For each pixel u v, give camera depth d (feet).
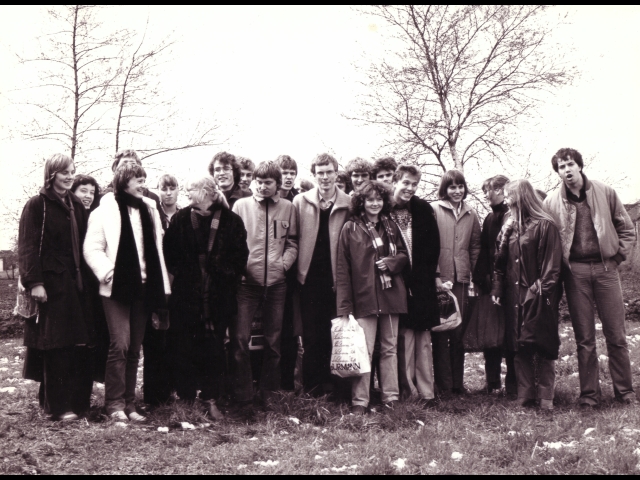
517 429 17.99
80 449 16.25
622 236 21.48
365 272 20.85
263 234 21.06
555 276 20.68
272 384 20.99
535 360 21.42
